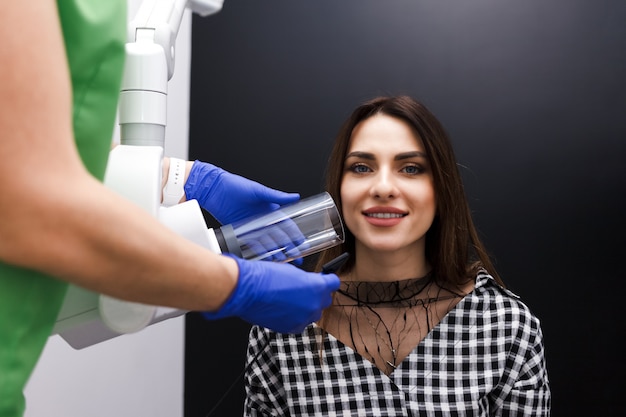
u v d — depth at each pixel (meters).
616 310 1.96
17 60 0.49
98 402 1.86
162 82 0.77
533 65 1.99
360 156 1.40
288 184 2.18
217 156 2.23
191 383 2.24
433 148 1.40
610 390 1.96
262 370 1.45
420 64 2.07
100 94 0.61
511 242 2.02
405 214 1.38
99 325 0.74
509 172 2.02
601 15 1.95
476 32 2.02
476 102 2.03
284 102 2.18
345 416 1.39
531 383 1.37
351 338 1.44
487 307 1.41
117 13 0.62
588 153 1.97
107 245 0.54
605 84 1.95
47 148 0.51
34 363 0.61
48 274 0.56
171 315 0.74
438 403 1.37
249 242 0.97
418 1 2.06
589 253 1.97
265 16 2.19
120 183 0.71
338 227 1.07
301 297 0.74
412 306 1.44
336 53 2.13
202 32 2.24
